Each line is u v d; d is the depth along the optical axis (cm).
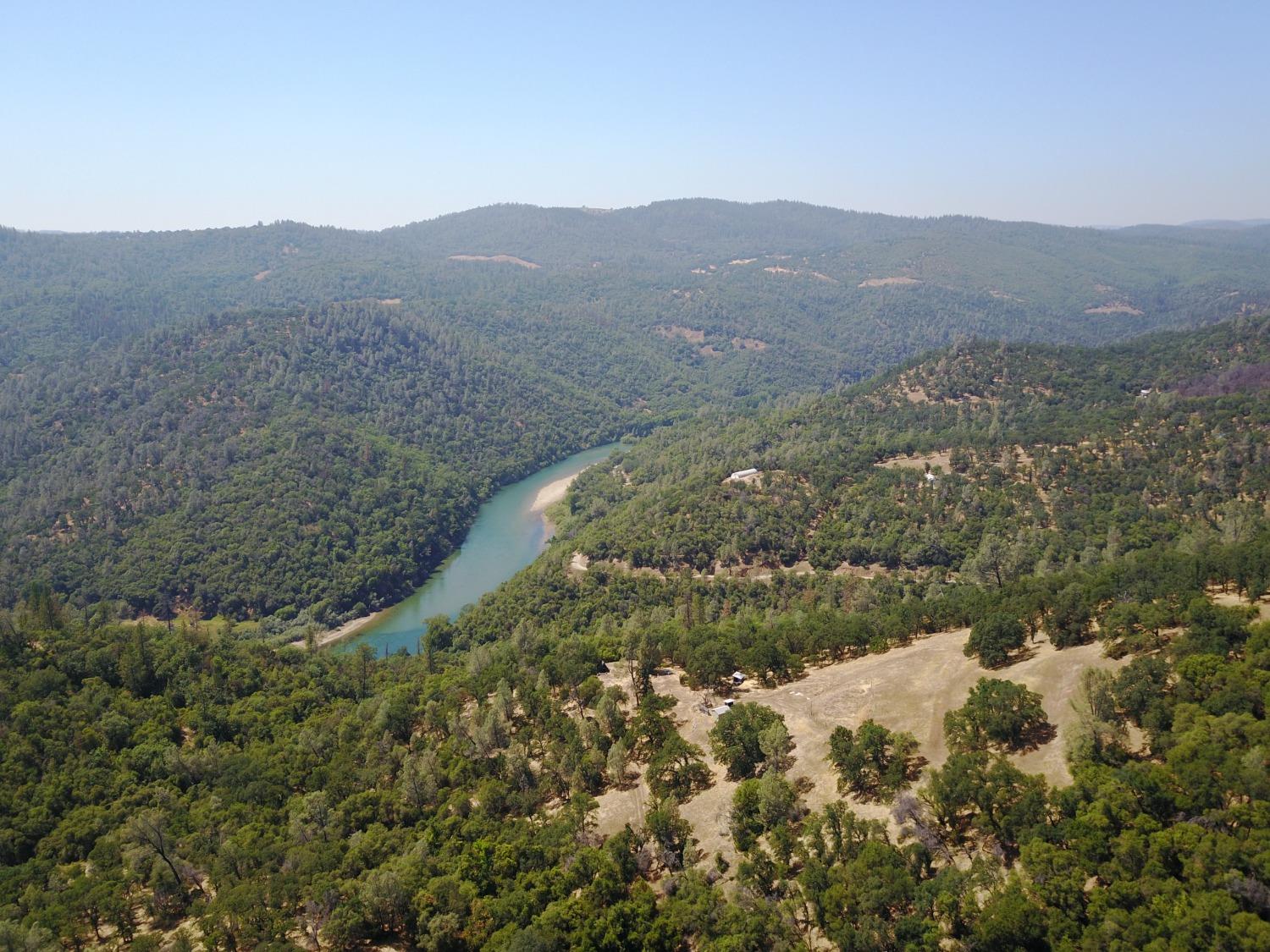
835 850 7469
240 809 10719
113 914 8588
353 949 7956
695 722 11550
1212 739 7025
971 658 11269
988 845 7231
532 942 6912
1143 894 5772
